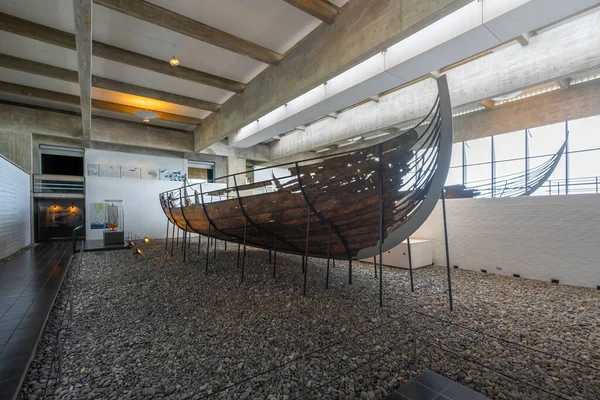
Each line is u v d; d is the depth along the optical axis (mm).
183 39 6664
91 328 3301
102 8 5617
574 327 3262
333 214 4473
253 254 8906
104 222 13242
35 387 2168
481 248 6316
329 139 12562
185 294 4590
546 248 5441
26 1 5492
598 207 4926
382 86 6809
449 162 3514
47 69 7820
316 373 2318
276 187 4926
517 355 2627
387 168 3871
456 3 3875
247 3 5453
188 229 9469
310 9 5320
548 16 4172
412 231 4039
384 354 2615
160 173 15219
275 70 7508
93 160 13461
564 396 2061
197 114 12023
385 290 4715
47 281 5090
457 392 2072
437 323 3330
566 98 9172
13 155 10844
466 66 7801
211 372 2361
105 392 2111
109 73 8352
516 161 11812
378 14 4863
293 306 3914
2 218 7672
